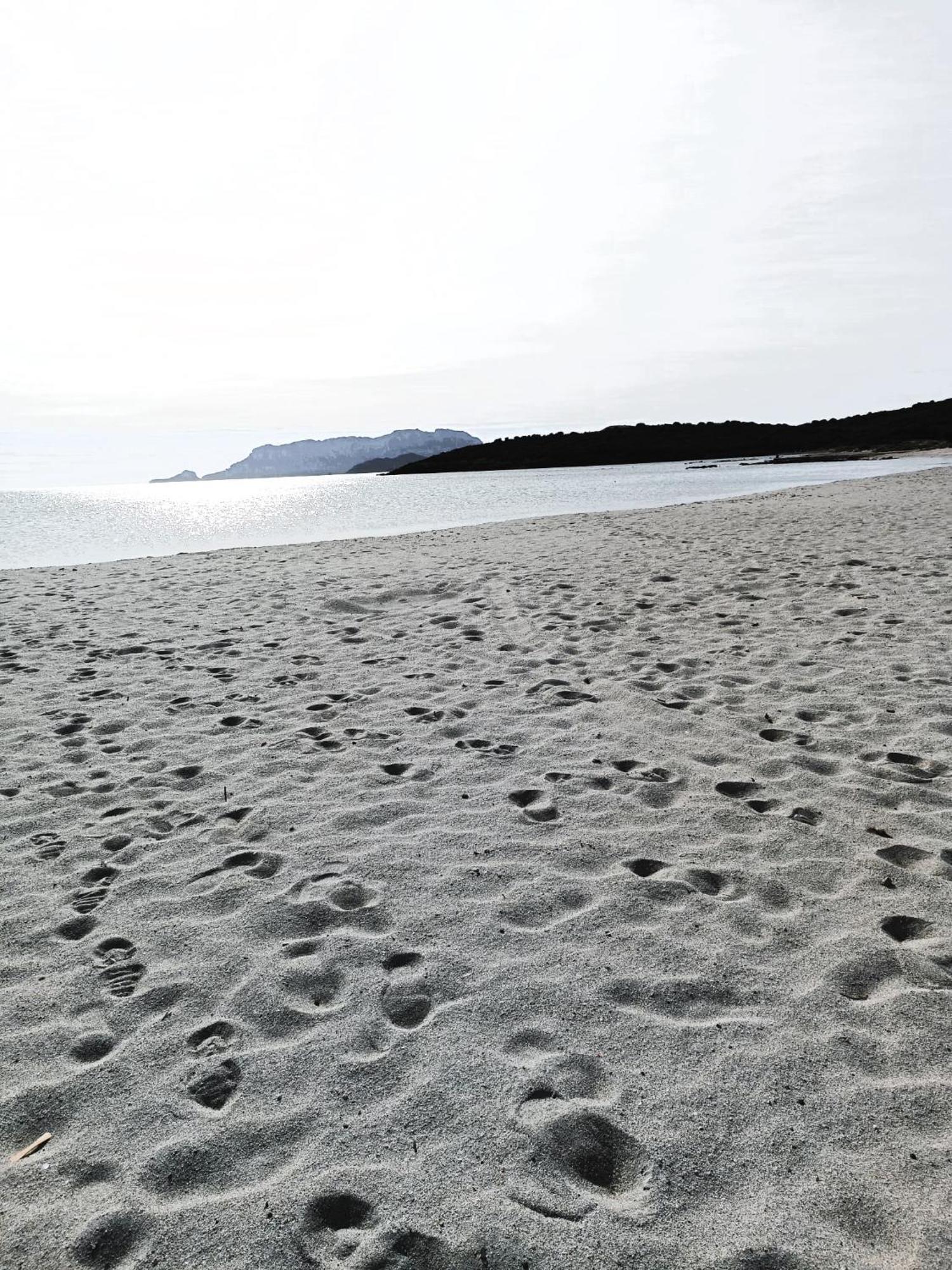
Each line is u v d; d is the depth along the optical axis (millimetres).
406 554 14336
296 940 2842
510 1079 2152
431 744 4727
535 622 7852
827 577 9359
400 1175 1876
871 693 5176
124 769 4523
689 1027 2334
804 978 2539
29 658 7145
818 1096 2059
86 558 18969
